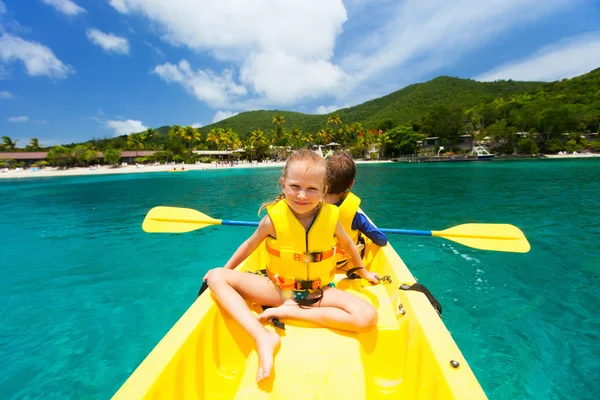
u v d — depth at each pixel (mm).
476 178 17859
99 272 4125
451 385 974
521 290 3404
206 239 5660
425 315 1353
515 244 2600
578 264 4094
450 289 3441
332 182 2053
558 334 2639
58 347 2582
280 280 1583
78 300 3359
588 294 3289
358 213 2207
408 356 1364
